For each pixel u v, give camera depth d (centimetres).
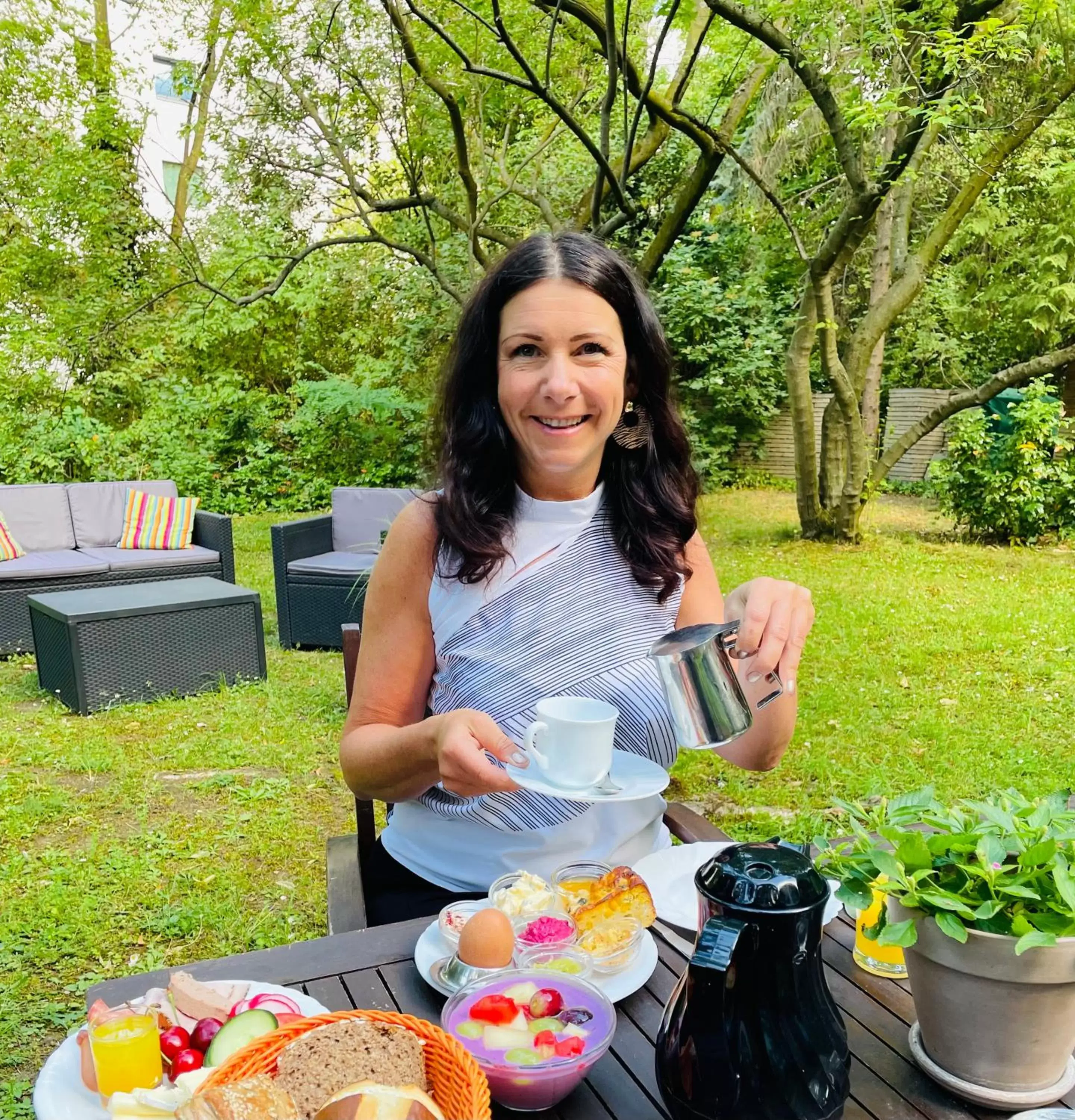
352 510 596
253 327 1070
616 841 143
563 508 146
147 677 459
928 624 579
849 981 111
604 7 552
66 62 859
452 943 114
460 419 146
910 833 88
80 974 246
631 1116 89
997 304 1157
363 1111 70
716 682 104
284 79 649
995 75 683
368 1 601
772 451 1307
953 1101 91
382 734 138
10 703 468
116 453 980
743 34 646
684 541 154
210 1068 91
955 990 87
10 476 919
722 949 77
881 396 1342
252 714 440
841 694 455
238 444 1091
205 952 257
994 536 877
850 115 566
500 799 139
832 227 774
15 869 297
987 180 782
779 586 119
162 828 329
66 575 559
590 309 135
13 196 912
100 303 877
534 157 679
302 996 104
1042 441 845
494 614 144
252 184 738
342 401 1003
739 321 1130
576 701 115
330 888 144
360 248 1004
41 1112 86
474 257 630
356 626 179
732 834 314
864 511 1019
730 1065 80
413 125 667
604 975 109
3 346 954
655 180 956
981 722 420
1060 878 81
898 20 570
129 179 859
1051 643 539
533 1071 85
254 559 816
